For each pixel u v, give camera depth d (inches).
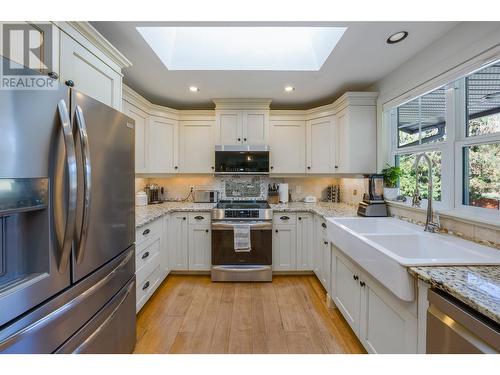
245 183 139.3
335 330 75.4
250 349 67.1
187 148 127.0
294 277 115.8
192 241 115.0
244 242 109.2
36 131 33.2
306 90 110.8
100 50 56.7
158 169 117.2
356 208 113.3
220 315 83.7
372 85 104.4
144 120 108.9
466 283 35.9
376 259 51.6
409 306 44.0
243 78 96.9
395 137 96.1
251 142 123.4
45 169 34.4
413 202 76.2
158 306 89.5
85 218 40.4
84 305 43.4
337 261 80.7
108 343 51.2
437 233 64.3
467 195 64.0
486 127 58.6
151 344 69.2
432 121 76.5
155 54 77.7
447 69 65.4
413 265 42.4
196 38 87.7
